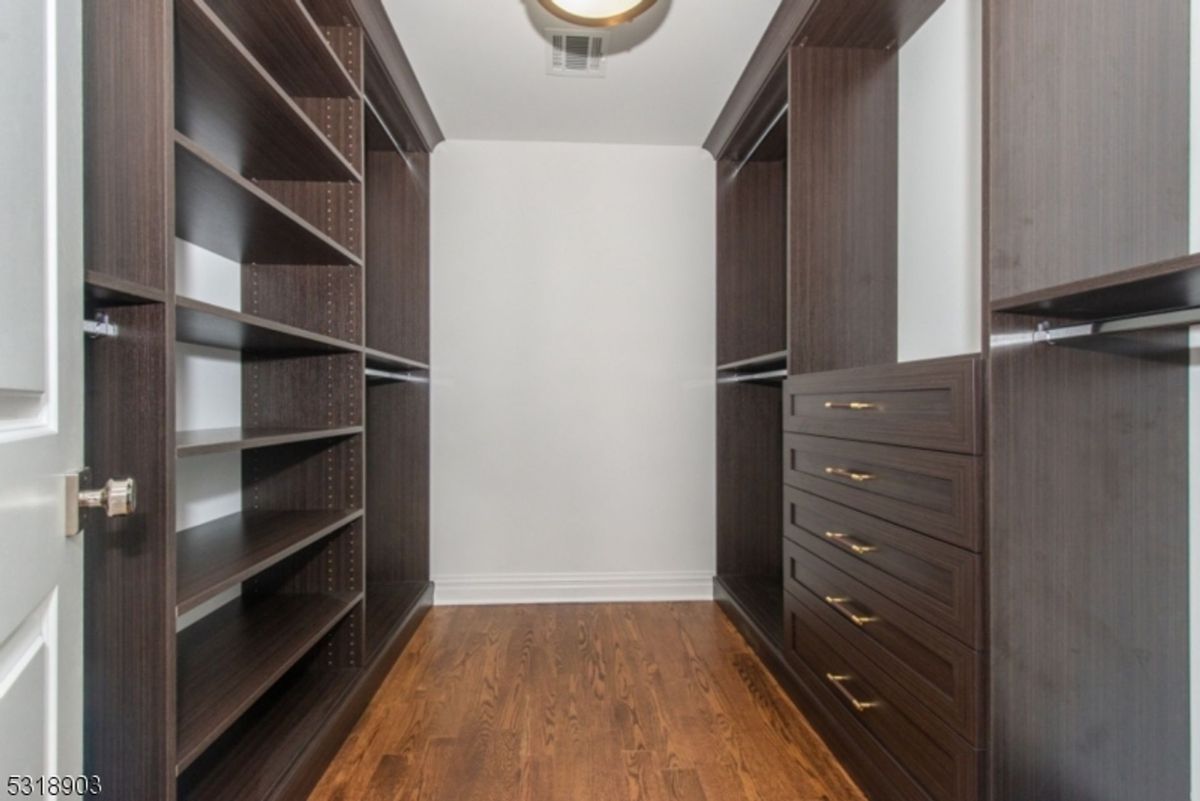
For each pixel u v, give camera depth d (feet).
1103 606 3.48
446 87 7.55
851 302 6.14
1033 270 3.46
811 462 5.57
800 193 6.10
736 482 9.11
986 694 3.39
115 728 3.04
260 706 5.13
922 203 5.79
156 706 3.05
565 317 9.12
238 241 5.25
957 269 5.30
